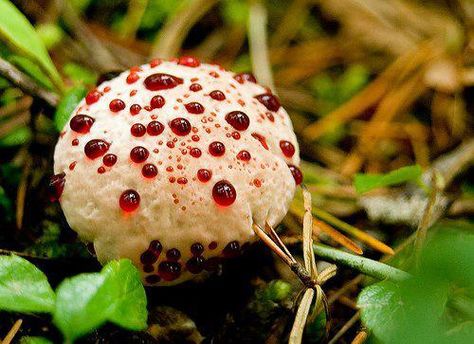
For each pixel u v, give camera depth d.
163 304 0.15
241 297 0.15
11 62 0.17
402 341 0.12
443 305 0.12
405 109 0.22
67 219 0.13
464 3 0.24
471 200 0.18
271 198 0.14
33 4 0.21
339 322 0.15
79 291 0.12
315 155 0.21
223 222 0.13
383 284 0.13
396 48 0.24
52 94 0.16
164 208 0.13
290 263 0.14
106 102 0.14
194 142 0.13
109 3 0.24
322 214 0.17
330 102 0.23
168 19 0.24
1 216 0.16
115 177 0.13
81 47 0.21
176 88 0.14
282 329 0.14
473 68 0.23
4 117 0.18
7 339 0.13
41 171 0.17
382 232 0.18
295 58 0.24
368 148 0.21
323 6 0.26
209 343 0.14
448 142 0.21
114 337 0.14
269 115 0.14
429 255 0.12
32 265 0.13
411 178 0.16
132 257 0.13
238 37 0.25
